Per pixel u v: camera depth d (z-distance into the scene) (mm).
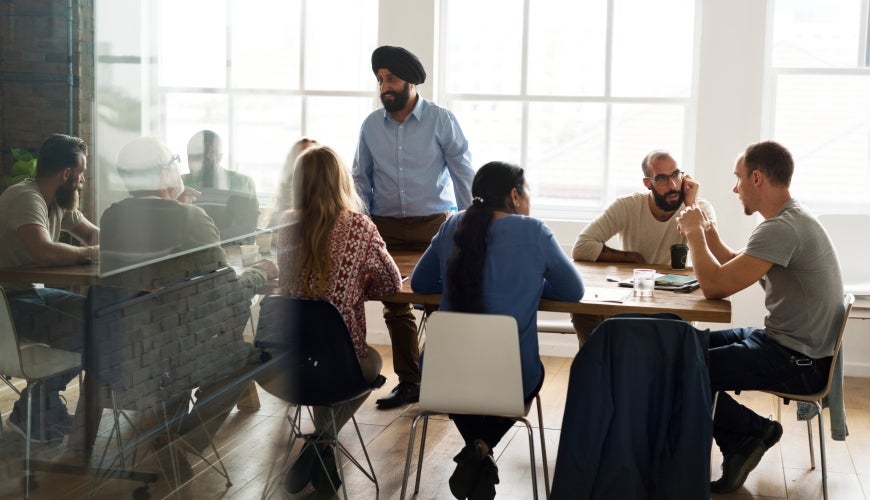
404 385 4793
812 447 3953
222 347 2383
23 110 1561
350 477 3746
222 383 2393
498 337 3037
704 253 3455
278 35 2719
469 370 3082
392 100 4746
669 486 2945
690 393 2938
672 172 4262
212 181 2285
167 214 2041
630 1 5910
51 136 1626
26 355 1597
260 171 2623
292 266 3148
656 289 3619
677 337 2961
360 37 6188
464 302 3170
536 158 6125
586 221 5930
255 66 2537
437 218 4879
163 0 1979
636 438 2969
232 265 2430
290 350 2988
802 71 5711
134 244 1905
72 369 1717
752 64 5559
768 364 3400
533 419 4621
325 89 6250
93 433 1787
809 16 5699
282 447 2910
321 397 3164
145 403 1980
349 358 3164
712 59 5602
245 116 2480
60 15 1636
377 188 4973
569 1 5980
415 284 3473
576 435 2979
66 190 1673
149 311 1981
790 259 3342
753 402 4984
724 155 5637
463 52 6141
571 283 3240
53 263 1645
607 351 2977
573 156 6086
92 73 1728
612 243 5828
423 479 3734
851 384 5391
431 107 4902
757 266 3350
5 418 1565
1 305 1542
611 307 3301
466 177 4973
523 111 6105
